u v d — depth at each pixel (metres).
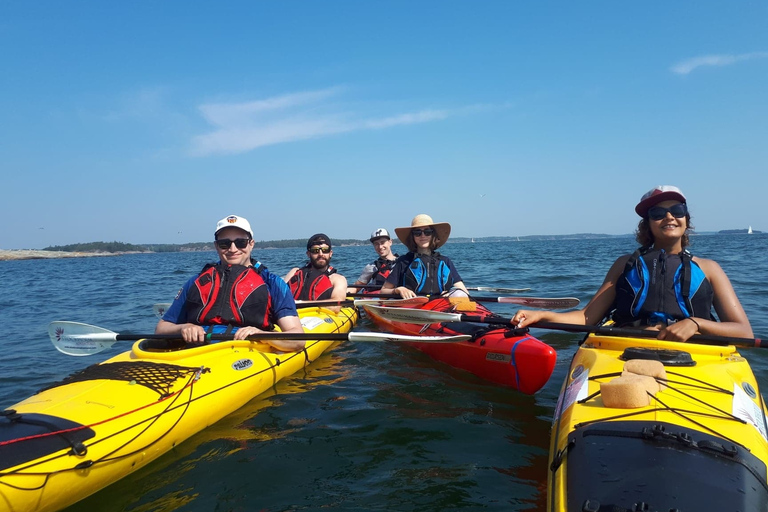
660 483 1.81
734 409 2.38
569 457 2.16
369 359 5.58
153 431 3.07
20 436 2.56
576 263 21.58
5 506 2.28
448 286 6.63
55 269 35.53
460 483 2.80
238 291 4.37
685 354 2.91
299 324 4.63
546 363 4.10
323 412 3.91
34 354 6.12
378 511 2.54
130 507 2.62
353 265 25.98
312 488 2.79
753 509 1.72
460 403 4.11
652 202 3.51
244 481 2.87
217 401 3.67
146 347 4.11
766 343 3.17
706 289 3.38
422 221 6.76
